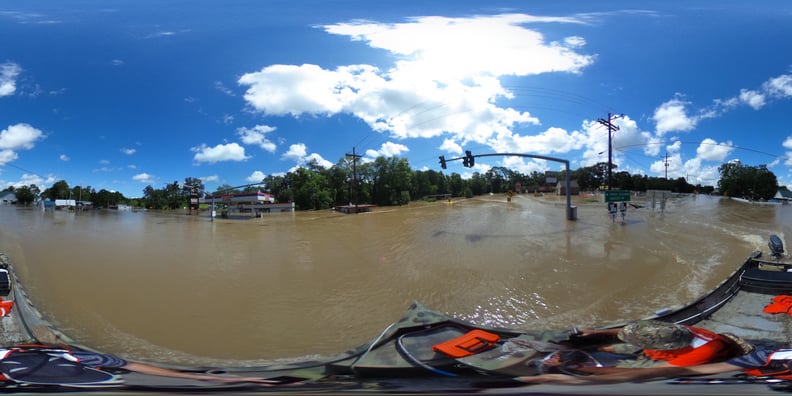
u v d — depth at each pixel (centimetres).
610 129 5150
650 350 312
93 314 1188
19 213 7431
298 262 2027
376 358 313
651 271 1578
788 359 279
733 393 235
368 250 2352
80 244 2859
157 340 966
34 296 1392
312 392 260
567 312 1139
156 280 1645
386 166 8662
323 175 8769
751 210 4262
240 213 6706
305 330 1034
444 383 265
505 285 1441
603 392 238
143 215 7638
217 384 271
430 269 1748
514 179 14212
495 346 337
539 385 263
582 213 4188
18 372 279
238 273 1775
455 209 5447
